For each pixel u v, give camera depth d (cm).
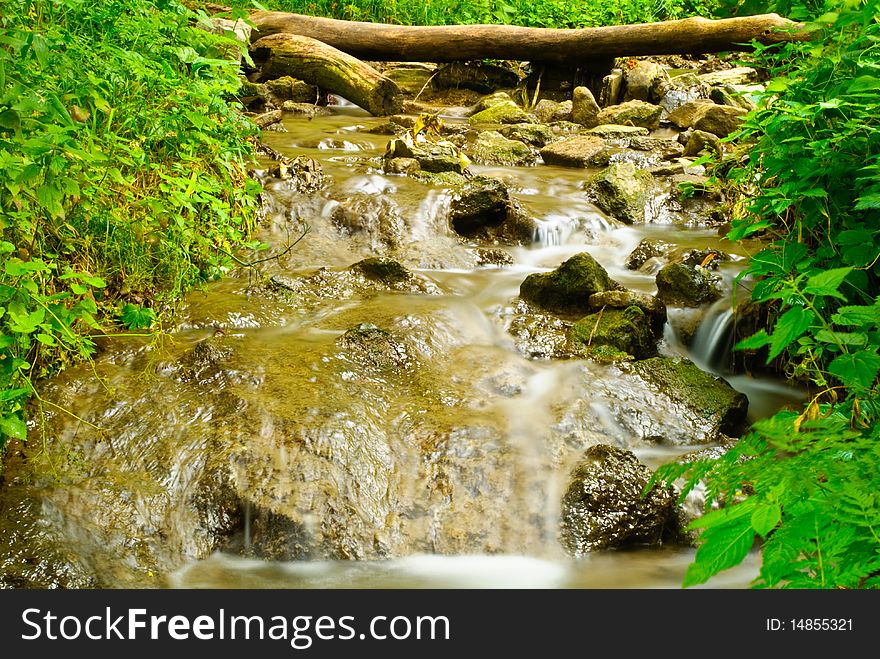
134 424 408
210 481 382
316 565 368
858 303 423
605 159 855
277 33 1146
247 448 394
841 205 422
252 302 523
